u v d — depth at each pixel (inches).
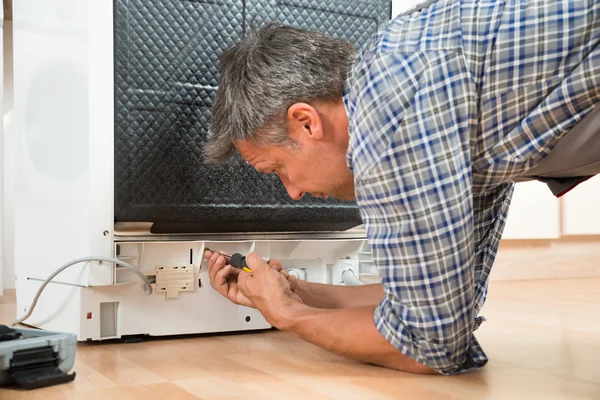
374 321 32.9
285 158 33.8
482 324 51.9
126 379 33.5
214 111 35.4
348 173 33.6
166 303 43.9
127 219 41.5
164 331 43.9
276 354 40.0
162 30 41.8
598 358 39.3
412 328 30.8
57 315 44.6
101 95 40.4
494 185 31.4
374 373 35.1
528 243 91.3
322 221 46.7
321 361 37.9
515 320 54.0
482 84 28.5
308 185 34.5
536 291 77.2
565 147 31.6
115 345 42.7
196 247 44.5
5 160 69.8
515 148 29.2
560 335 47.1
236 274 43.3
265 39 33.4
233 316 46.0
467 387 32.3
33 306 44.9
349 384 32.6
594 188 92.1
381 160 28.5
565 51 28.2
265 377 34.1
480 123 28.9
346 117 32.3
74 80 41.9
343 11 46.4
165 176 42.0
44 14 46.6
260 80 32.2
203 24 42.8
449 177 28.3
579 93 28.3
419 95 28.1
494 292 76.0
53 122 45.3
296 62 31.9
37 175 47.9
